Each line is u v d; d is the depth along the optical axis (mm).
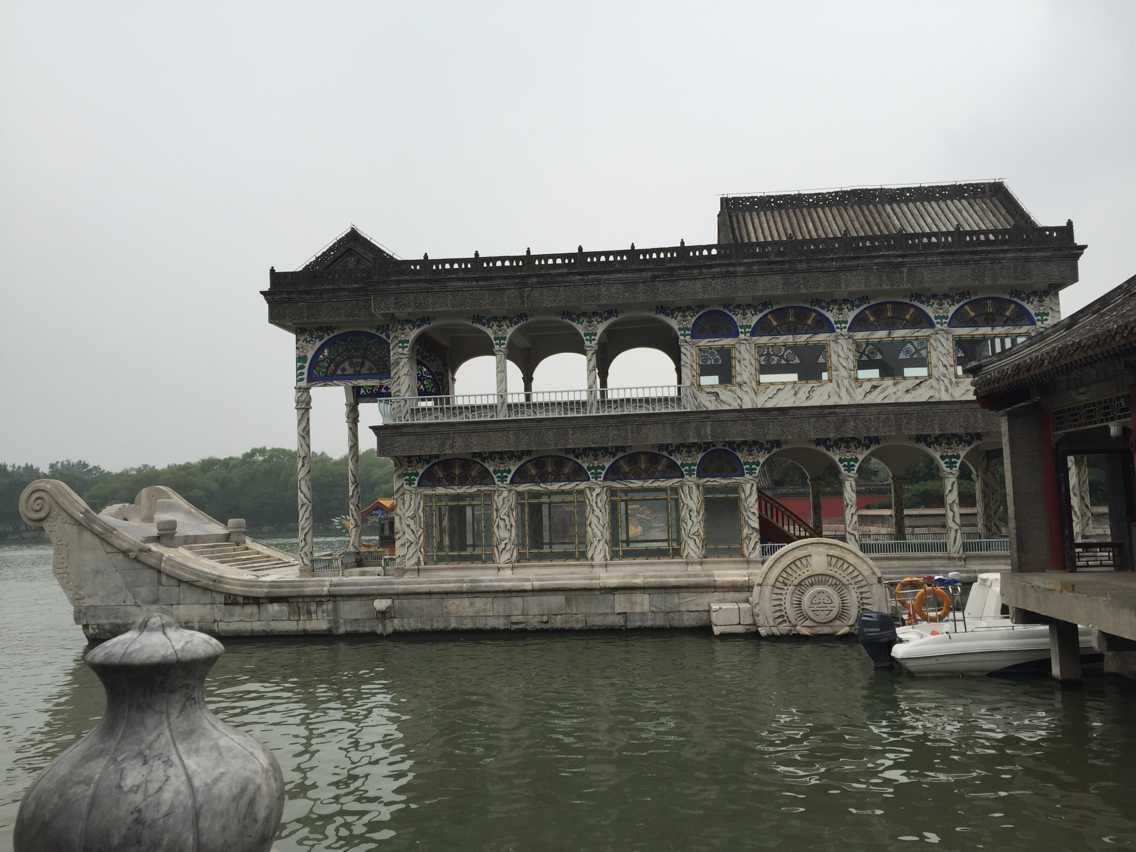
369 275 32625
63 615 36250
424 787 13578
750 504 30875
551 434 30969
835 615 24406
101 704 20031
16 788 14266
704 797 12789
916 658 19125
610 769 14133
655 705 17922
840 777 13383
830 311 31312
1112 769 13188
